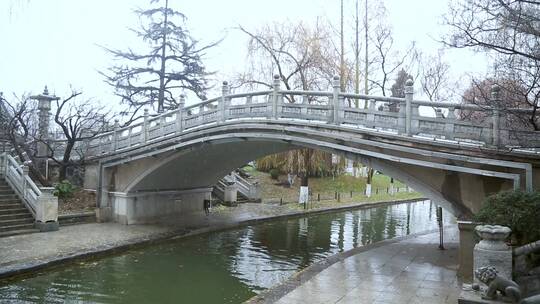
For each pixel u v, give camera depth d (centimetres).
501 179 1083
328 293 910
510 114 1070
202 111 1716
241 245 1727
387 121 1245
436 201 1168
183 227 1958
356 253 1359
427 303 845
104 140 2103
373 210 2984
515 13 906
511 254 735
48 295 1055
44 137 2147
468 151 1091
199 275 1291
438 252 1374
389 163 1243
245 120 1562
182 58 3397
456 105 1131
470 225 1034
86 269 1302
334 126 1325
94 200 2083
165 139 1784
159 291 1133
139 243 1606
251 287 1184
